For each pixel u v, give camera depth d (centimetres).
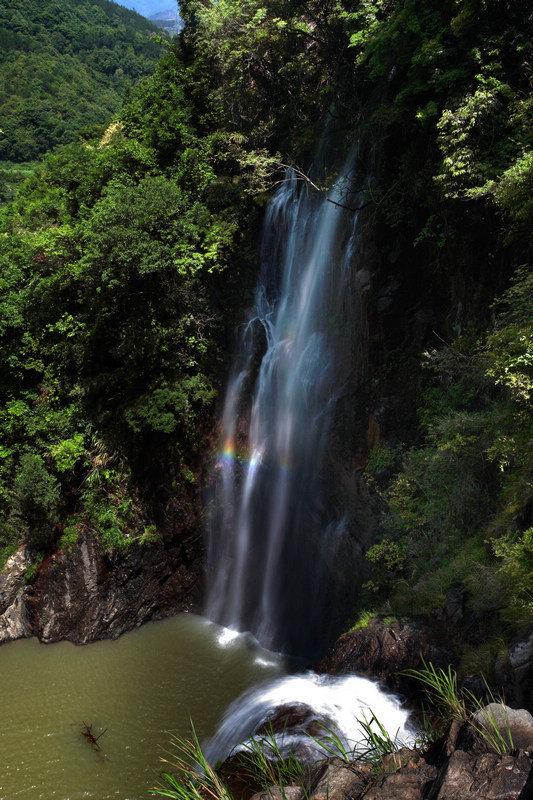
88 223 2036
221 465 2223
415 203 1636
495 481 1208
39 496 2111
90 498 2103
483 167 1215
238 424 2241
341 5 1872
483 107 1190
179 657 1947
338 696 1158
